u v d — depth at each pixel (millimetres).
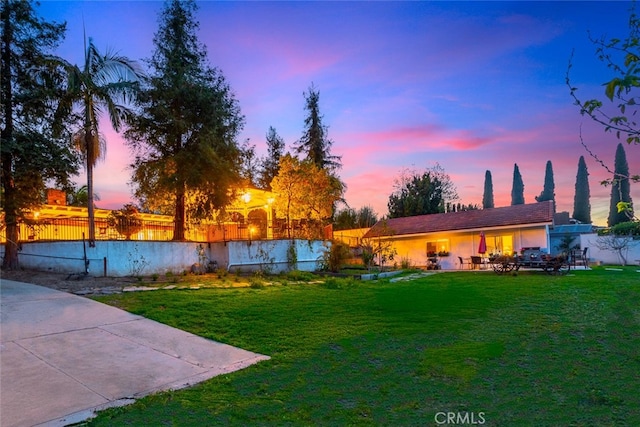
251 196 23203
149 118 17734
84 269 13977
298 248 20047
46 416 4520
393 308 10016
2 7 13484
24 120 13969
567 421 4258
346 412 4582
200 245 18141
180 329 8273
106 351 6836
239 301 10852
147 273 15781
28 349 6707
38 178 13969
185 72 18203
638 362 5898
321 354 6691
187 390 5316
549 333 7484
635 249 25984
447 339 7293
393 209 41062
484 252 22438
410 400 4879
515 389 5117
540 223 22516
